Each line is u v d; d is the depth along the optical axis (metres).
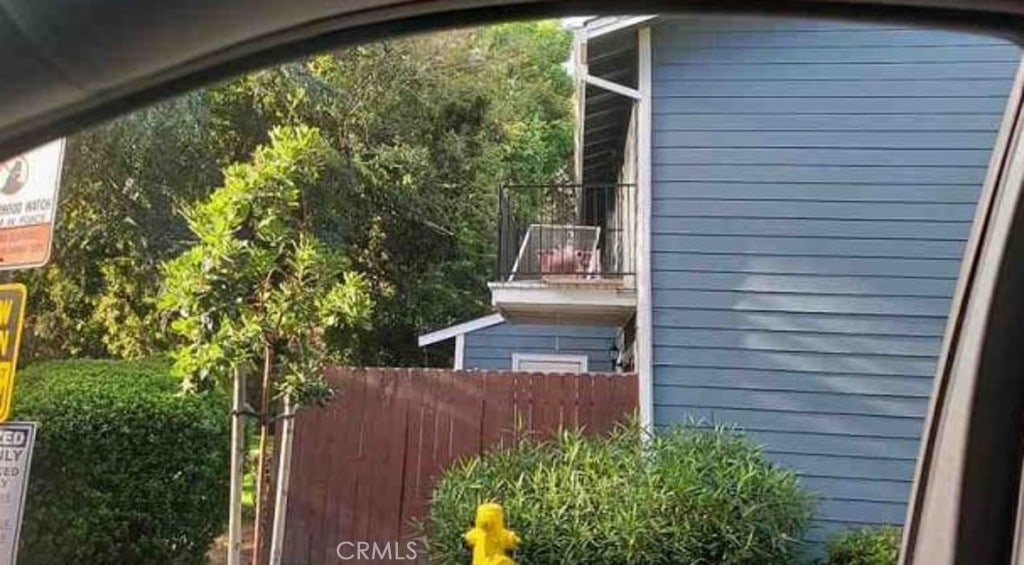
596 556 5.31
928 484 1.04
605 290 8.03
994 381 0.97
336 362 10.37
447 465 7.42
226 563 6.75
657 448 5.89
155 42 0.86
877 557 5.63
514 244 9.00
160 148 9.20
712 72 6.78
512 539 4.00
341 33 0.95
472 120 14.43
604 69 7.49
